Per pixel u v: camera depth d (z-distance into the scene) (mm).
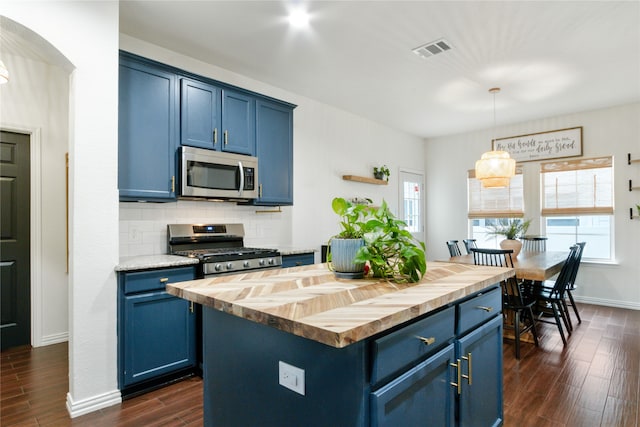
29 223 3197
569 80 3742
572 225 4938
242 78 3648
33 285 3172
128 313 2234
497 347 1801
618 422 2006
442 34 2828
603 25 2680
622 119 4531
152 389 2375
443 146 6172
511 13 2539
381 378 1033
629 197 4480
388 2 2412
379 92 4113
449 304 1409
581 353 3010
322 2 2410
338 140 4711
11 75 3057
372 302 1136
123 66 2506
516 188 5371
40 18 1980
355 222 1638
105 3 2244
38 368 2691
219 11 2512
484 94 4160
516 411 2125
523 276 3014
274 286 1397
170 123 2750
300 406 1134
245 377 1323
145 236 2947
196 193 2848
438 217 6211
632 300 4457
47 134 3242
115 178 2248
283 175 3609
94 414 2076
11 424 1970
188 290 1327
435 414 1298
